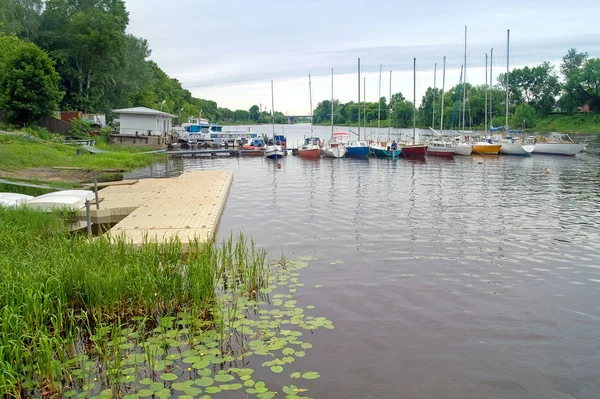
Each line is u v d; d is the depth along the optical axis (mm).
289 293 9625
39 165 27141
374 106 117250
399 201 21125
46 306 7602
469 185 26750
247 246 13289
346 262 11781
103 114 63906
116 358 6691
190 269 9172
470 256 12359
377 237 14352
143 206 16781
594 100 102062
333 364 6891
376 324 8211
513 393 6281
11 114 39562
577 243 13648
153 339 7566
